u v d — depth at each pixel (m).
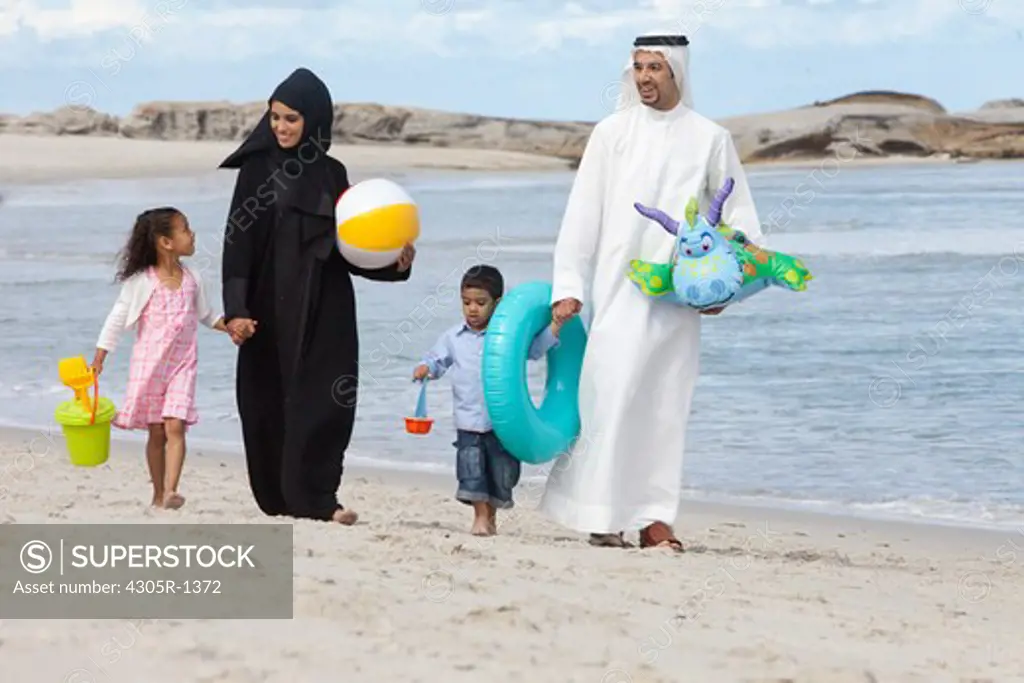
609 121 11.58
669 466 11.42
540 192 81.62
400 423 19.39
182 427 11.68
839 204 61.34
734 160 11.53
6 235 51.75
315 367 11.43
